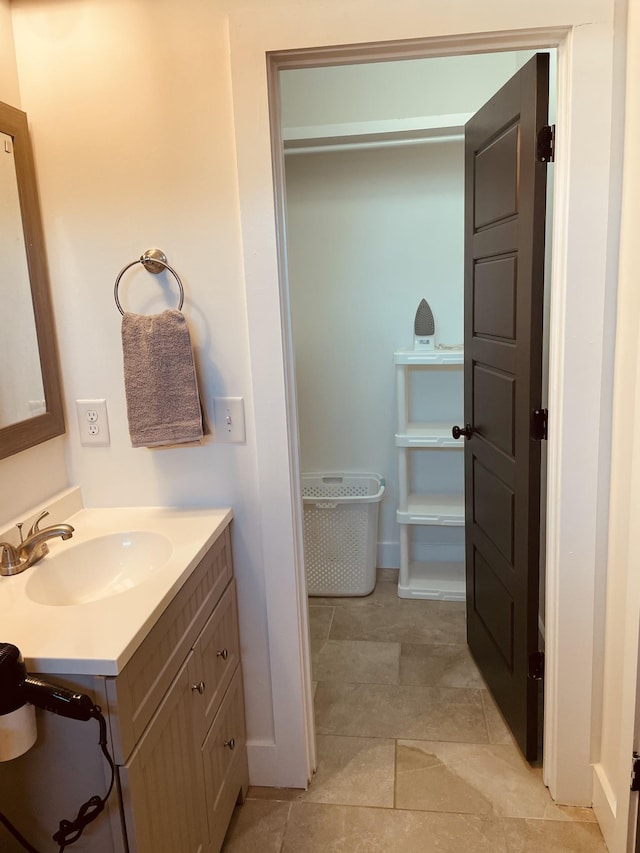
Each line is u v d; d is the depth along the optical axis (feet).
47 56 5.23
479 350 7.21
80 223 5.45
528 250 5.53
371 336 10.40
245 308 5.45
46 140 5.34
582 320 5.12
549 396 5.62
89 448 5.83
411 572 10.57
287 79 9.62
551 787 6.02
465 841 5.59
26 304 5.25
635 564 4.83
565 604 5.58
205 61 5.11
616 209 4.95
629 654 4.96
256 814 5.98
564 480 5.37
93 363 5.67
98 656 3.43
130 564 5.24
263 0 4.96
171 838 4.22
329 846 5.60
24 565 4.62
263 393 5.50
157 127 5.25
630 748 5.00
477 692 7.66
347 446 10.82
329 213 10.09
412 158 9.75
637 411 4.70
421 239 9.99
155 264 5.40
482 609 7.72
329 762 6.60
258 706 6.23
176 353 5.25
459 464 10.62
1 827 3.82
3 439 4.83
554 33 4.82
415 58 5.14
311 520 10.03
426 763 6.53
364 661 8.39
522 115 5.53
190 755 4.63
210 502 5.84
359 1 4.82
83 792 3.65
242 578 5.98
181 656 4.49
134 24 5.13
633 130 4.68
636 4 4.54
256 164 5.14
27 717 3.39
